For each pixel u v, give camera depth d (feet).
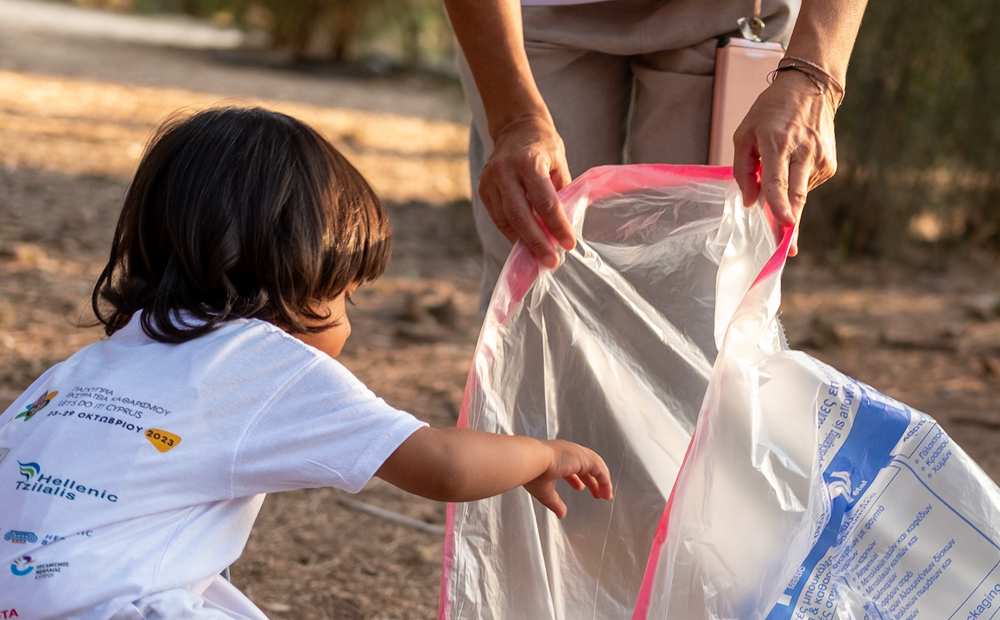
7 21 54.44
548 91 7.25
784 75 5.74
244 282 5.14
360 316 15.23
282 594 8.11
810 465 5.02
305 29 50.88
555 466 5.20
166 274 5.14
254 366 4.96
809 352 14.79
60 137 26.91
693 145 7.04
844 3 5.93
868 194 21.02
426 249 19.80
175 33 59.41
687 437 5.73
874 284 19.24
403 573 8.57
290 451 4.85
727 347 5.00
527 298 5.63
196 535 4.84
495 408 5.51
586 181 5.66
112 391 4.95
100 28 57.57
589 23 7.04
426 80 48.67
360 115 36.11
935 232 23.72
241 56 50.11
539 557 5.62
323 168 5.29
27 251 16.52
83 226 18.81
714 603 4.87
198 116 5.39
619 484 5.75
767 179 5.36
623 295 5.76
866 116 20.71
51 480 4.80
